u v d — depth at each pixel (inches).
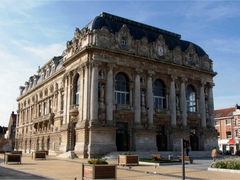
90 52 1793.8
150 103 1973.4
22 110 3412.9
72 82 1994.3
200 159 1689.2
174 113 2081.7
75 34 2038.6
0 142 4205.2
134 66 1946.4
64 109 2053.4
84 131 1692.9
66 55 2190.0
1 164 1157.1
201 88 2309.3
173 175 820.0
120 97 1893.5
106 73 1825.8
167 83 2127.2
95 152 1646.2
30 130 2960.1
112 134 1745.8
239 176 808.9
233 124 2920.8
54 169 967.6
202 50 2500.0
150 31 2267.5
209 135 2265.0
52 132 2310.5
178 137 2057.1
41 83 2770.7
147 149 1873.8
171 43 2288.4
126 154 1183.6
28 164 1180.5
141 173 867.4
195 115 2233.0
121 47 1905.8
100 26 1913.1
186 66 2199.8
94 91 1734.7
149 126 1924.2
